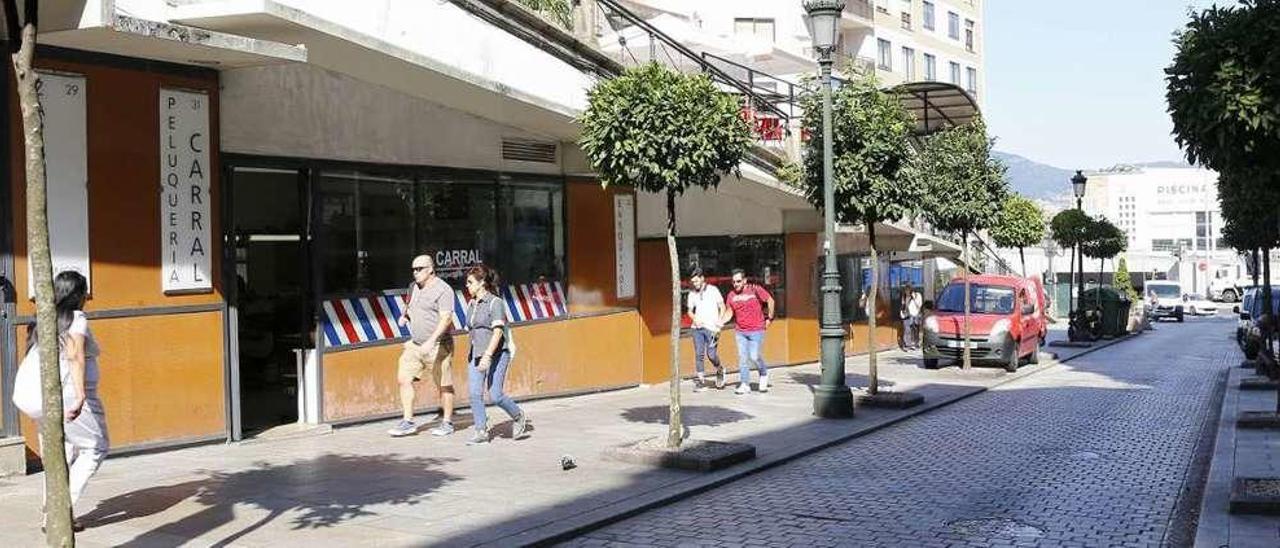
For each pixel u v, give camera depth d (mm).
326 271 12688
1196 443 12750
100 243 9969
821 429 13578
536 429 13117
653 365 19000
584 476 10070
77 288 7094
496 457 11008
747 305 17750
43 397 5551
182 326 10773
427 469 10250
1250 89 9219
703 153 10469
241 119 11500
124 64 10133
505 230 15625
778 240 23734
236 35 10453
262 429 12234
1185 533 8219
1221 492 9336
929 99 23484
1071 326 33531
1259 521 8266
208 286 11008
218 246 11109
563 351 16781
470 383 11930
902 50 59219
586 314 17281
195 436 10961
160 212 10508
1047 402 17297
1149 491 9812
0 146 9078
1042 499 9461
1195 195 111438
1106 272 73438
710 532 8203
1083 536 8070
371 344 13188
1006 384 20641
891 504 9250
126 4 9281
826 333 14820
